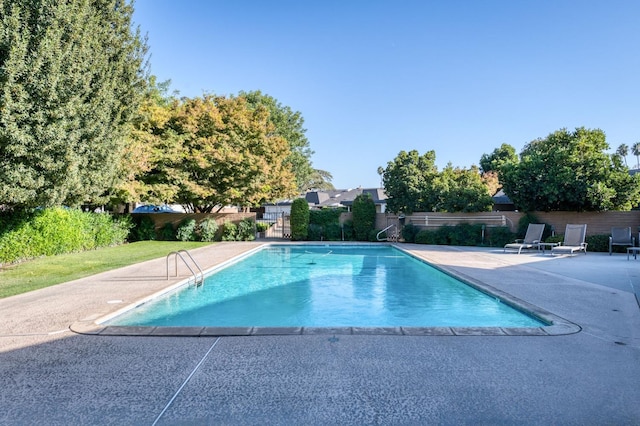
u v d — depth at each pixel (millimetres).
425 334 4816
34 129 8656
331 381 3523
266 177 22453
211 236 21594
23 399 3201
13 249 11891
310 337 4727
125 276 9758
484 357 4074
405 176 21078
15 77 8219
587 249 15922
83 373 3719
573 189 15961
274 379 3570
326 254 17266
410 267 13680
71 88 9352
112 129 11664
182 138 20016
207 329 5008
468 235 18328
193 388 3395
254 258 15938
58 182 9672
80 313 5961
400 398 3199
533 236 16125
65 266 11508
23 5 8461
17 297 7203
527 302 6578
